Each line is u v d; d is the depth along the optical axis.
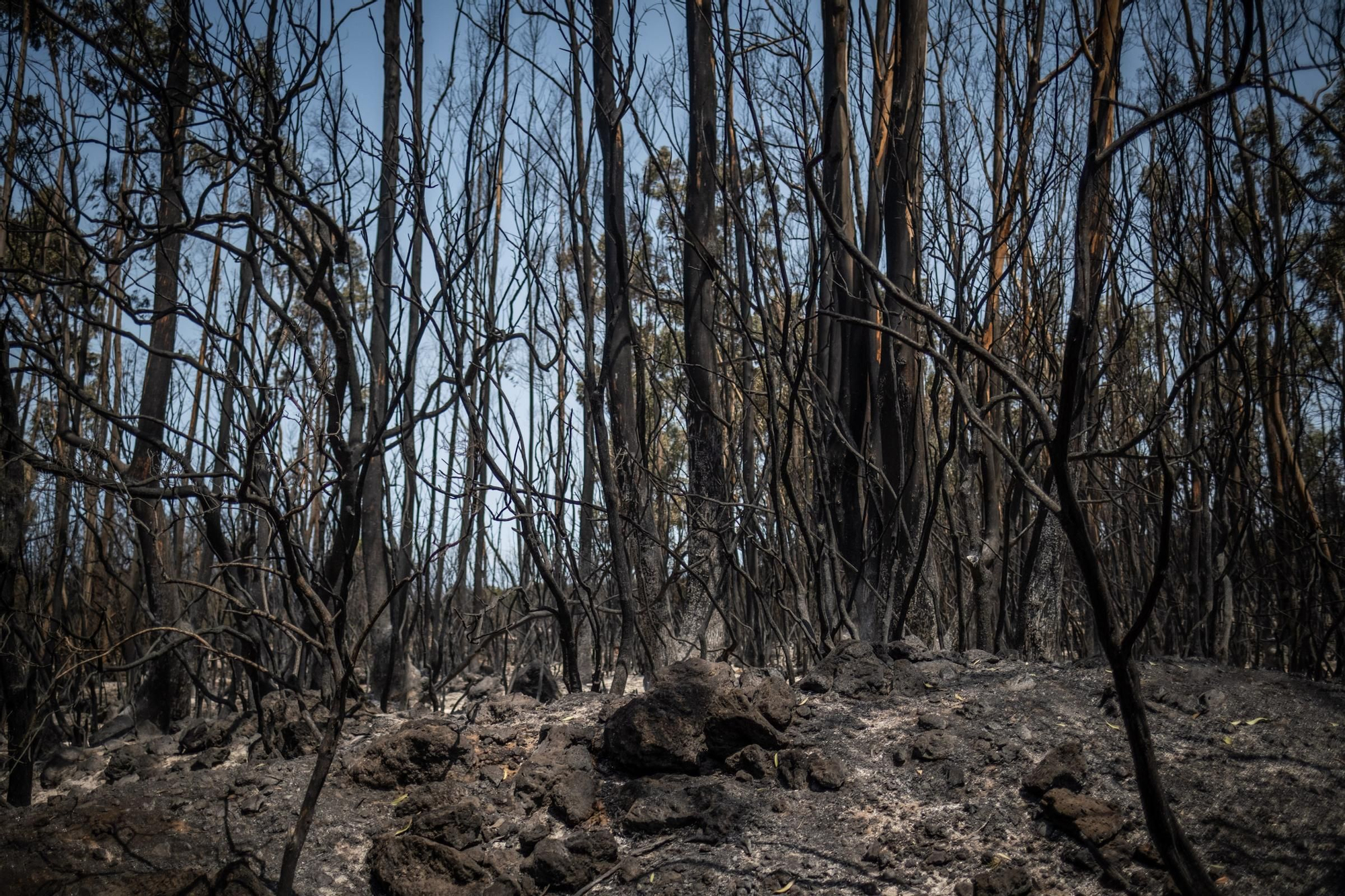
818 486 5.08
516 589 5.43
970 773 3.59
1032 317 5.00
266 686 5.10
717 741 3.85
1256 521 5.60
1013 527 5.62
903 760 3.69
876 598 5.11
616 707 4.26
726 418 5.51
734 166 5.26
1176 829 2.48
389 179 5.38
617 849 3.46
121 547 5.64
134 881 3.24
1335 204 3.20
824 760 3.69
